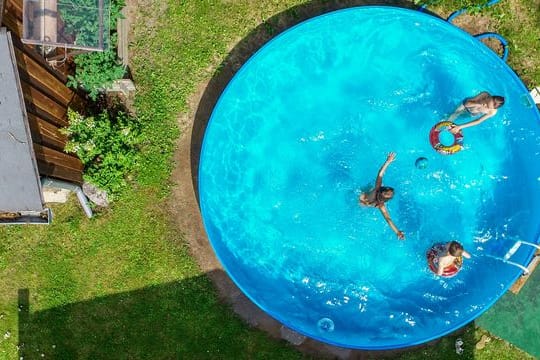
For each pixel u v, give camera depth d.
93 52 8.85
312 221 9.79
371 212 9.71
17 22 7.50
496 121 9.49
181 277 9.84
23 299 9.93
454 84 9.66
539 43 9.73
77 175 9.38
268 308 9.16
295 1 9.83
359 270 9.74
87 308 9.89
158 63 9.85
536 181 9.36
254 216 9.71
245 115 9.47
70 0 8.10
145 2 9.84
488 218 9.65
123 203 9.84
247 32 9.84
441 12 9.78
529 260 9.22
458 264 9.23
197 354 9.81
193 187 9.87
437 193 9.76
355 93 9.75
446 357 9.68
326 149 9.80
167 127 9.84
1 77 7.03
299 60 9.52
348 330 9.41
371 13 9.19
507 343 9.70
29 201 7.66
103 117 9.20
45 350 9.89
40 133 7.93
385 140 9.75
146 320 9.84
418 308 9.55
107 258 9.88
